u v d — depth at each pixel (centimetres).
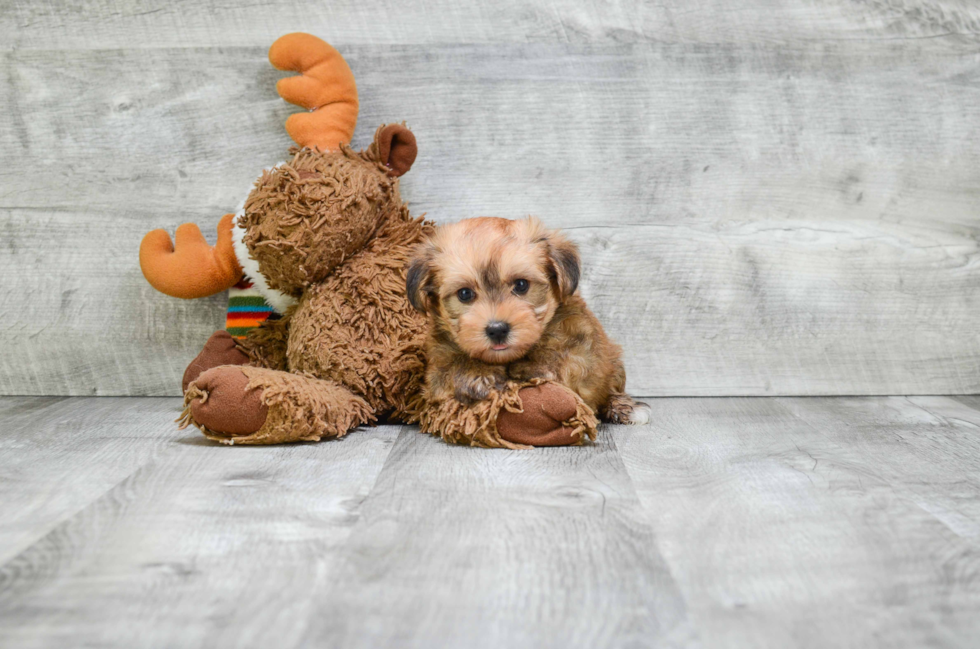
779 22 77
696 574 42
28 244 79
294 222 65
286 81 72
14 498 51
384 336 67
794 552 44
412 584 41
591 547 45
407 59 77
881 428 67
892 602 40
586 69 77
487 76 77
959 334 79
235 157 78
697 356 79
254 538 46
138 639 37
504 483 53
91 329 79
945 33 77
